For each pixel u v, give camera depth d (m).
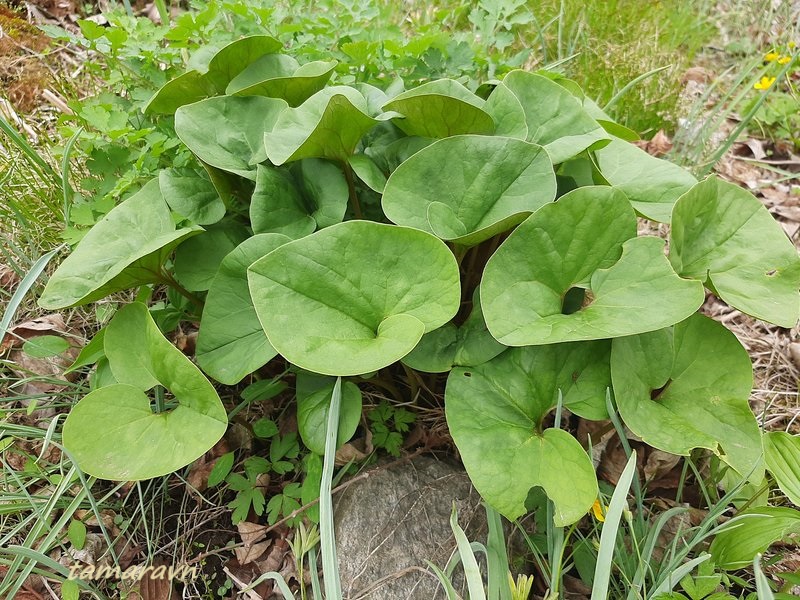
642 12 0.81
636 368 0.34
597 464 0.41
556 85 0.41
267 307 0.30
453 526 0.29
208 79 0.43
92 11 0.67
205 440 0.31
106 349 0.35
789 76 0.81
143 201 0.39
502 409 0.33
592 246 0.33
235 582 0.36
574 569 0.37
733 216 0.37
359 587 0.35
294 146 0.36
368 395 0.42
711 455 0.40
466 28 0.75
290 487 0.38
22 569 0.36
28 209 0.51
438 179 0.35
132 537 0.38
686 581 0.29
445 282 0.32
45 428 0.42
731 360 0.34
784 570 0.37
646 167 0.43
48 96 0.60
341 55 0.48
